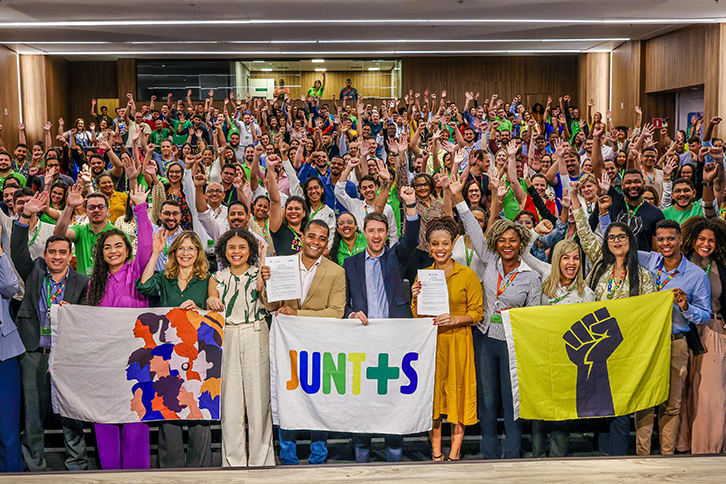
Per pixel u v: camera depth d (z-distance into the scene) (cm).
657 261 358
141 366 328
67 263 343
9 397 328
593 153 607
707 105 1134
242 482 313
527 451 380
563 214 445
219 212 489
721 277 345
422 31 1234
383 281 347
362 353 335
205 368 328
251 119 976
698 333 347
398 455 349
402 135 527
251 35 1259
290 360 336
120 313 328
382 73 1576
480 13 1094
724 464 333
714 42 1116
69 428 338
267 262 323
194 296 330
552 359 336
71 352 329
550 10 1074
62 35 1250
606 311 337
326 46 1398
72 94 1627
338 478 319
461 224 426
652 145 686
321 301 342
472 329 368
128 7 1030
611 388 338
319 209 488
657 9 1054
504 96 1588
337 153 855
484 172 612
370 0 1003
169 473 323
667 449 353
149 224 359
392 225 471
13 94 1427
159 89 1566
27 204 332
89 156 659
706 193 495
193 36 1273
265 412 334
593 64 1491
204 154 716
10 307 354
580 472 325
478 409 353
